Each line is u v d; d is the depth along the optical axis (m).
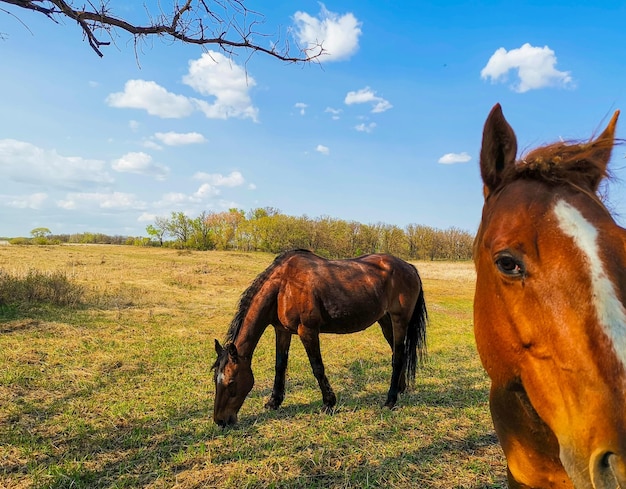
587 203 1.37
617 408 1.08
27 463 3.61
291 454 3.90
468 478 3.53
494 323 1.51
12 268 15.57
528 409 1.59
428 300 18.14
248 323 5.01
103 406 4.95
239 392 4.61
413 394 5.75
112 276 17.89
